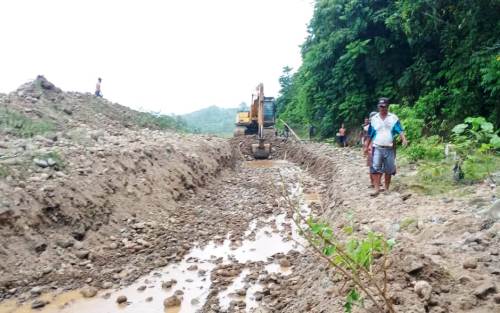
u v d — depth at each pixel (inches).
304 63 924.6
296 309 167.9
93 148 381.4
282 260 242.2
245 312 183.3
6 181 262.7
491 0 439.8
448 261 155.8
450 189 265.4
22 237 237.9
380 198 275.7
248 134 1047.6
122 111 819.4
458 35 519.8
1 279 212.4
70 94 729.0
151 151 429.1
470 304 125.2
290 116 1380.4
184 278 229.3
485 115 479.5
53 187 274.1
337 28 769.6
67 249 249.4
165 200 369.4
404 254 150.5
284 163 776.3
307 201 406.0
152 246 276.4
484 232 177.2
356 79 772.0
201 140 655.8
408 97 642.8
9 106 502.6
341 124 877.2
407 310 124.3
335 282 159.5
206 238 299.4
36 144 370.6
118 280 226.4
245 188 492.7
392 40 672.4
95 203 292.8
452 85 521.3
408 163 382.6
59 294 209.9
